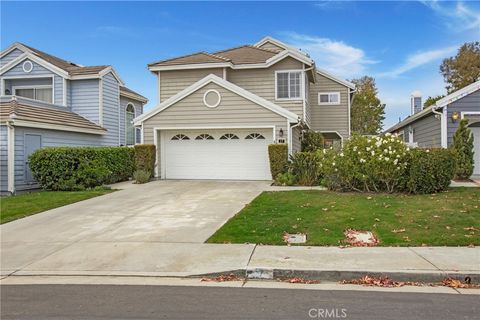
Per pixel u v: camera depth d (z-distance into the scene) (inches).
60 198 496.4
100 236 321.1
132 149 712.4
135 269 242.8
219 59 767.7
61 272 242.5
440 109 661.9
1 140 579.2
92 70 813.2
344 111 957.8
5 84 812.6
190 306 183.0
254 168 669.9
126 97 959.0
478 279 214.4
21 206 447.8
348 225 323.6
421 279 215.9
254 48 887.1
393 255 249.3
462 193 466.0
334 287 209.8
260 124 650.8
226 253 263.7
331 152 518.9
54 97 800.3
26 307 186.4
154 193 529.3
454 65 1397.6
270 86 776.9
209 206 430.0
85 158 589.0
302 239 295.1
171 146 695.1
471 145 612.7
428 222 324.2
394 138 490.9
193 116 672.4
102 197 505.0
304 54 792.3
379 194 472.1
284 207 397.7
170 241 299.4
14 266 255.8
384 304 181.6
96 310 180.4
